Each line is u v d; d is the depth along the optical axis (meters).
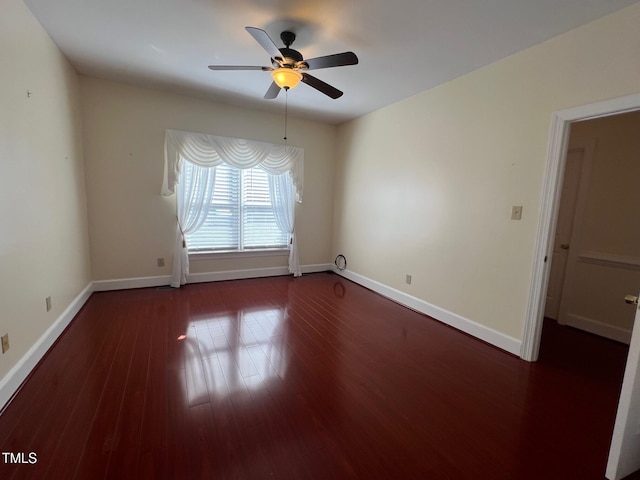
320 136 4.80
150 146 3.64
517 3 1.81
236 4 1.94
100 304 3.24
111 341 2.46
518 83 2.40
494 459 1.44
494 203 2.62
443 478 1.33
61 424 1.55
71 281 2.84
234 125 4.07
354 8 1.92
